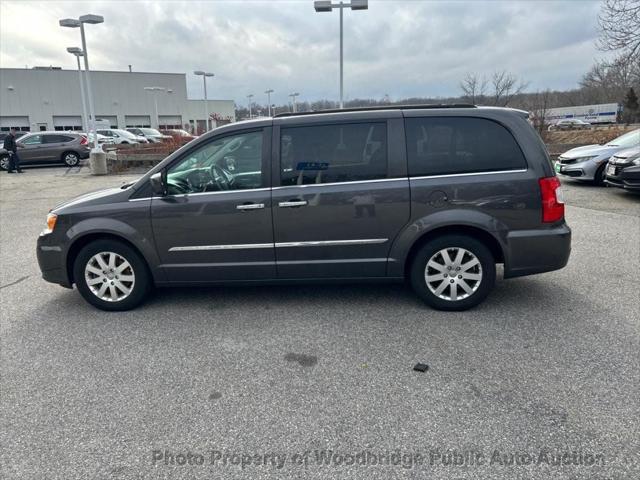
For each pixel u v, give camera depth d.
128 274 4.25
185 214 4.02
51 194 12.49
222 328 3.86
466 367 3.13
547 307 4.10
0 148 19.73
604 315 3.90
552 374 3.01
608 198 9.28
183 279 4.19
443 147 3.87
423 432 2.49
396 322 3.87
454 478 2.16
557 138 25.64
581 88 54.53
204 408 2.76
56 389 3.01
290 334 3.71
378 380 3.01
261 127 3.98
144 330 3.88
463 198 3.82
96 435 2.54
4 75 49.03
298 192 3.92
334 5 17.45
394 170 3.88
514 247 3.85
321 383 2.99
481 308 4.11
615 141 11.09
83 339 3.74
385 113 3.92
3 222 8.77
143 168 19.00
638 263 5.26
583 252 5.73
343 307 4.22
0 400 2.90
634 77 24.36
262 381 3.04
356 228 3.94
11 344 3.67
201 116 63.72
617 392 2.79
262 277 4.12
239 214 3.97
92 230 4.11
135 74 56.00
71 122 53.06
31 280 5.31
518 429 2.49
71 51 24.56
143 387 3.01
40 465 2.32
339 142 3.92
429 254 3.98
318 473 2.22
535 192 3.80
